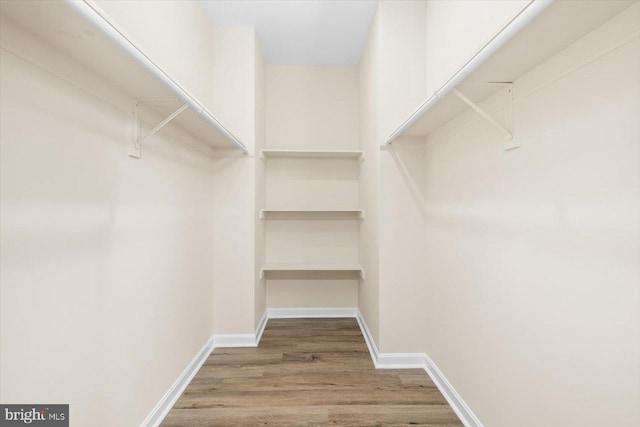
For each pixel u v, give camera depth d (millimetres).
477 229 1347
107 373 1090
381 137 1955
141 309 1312
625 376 710
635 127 684
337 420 1467
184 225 1756
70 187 919
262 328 2611
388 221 1972
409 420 1467
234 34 2268
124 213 1188
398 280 1978
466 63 898
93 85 1012
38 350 813
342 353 2178
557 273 899
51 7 633
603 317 760
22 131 765
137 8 1286
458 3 1521
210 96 2209
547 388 942
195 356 1928
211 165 2244
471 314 1406
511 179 1107
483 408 1307
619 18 708
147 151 1353
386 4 1953
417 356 1985
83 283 973
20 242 763
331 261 2922
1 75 713
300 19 2176
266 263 2893
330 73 2912
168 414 1510
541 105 958
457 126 1523
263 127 2699
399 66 1947
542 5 625
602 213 760
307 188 2910
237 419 1477
